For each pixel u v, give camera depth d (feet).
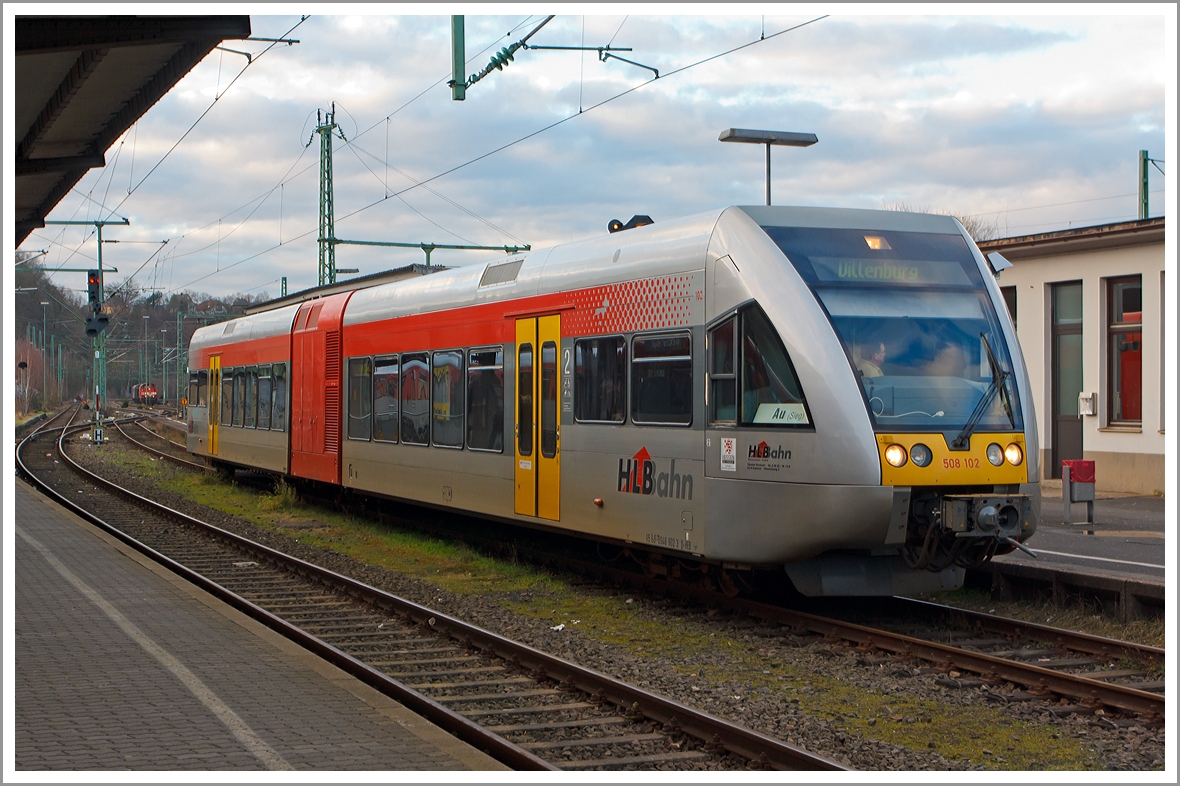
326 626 34.04
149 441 149.79
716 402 33.14
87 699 23.50
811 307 31.27
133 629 30.78
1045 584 35.81
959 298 33.30
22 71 37.88
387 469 54.34
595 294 38.34
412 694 24.81
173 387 412.16
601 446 37.91
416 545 51.44
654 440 35.40
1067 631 30.14
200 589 37.47
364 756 19.81
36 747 20.29
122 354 332.60
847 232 33.45
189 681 25.00
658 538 35.29
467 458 46.47
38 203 60.95
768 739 20.48
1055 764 21.03
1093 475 50.78
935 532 30.66
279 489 71.05
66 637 29.73
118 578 39.68
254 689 24.34
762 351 31.81
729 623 33.68
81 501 74.54
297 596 39.42
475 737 22.08
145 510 68.85
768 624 33.50
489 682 26.73
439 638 31.99
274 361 71.20
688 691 26.03
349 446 59.06
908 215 34.94
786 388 31.17
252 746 20.35
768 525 31.48
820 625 32.12
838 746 21.93
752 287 32.12
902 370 31.42
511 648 28.86
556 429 40.37
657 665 28.71
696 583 37.63
